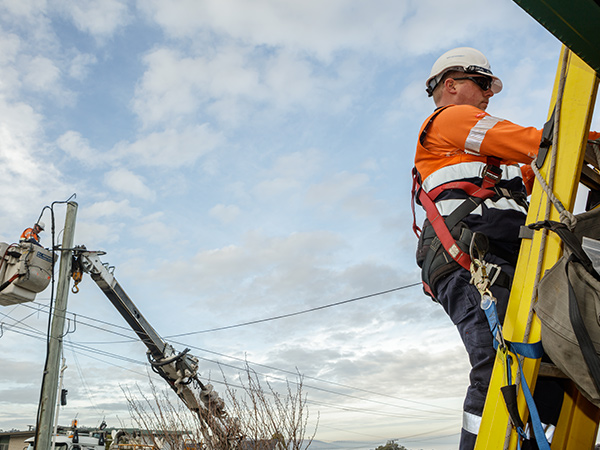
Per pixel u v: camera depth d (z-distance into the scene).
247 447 6.39
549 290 1.15
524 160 1.54
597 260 1.18
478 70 1.97
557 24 1.02
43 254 12.49
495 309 1.36
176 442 6.63
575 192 1.27
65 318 12.73
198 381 11.99
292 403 6.43
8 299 12.28
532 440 1.38
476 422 1.46
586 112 1.27
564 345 1.08
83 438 18.47
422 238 1.81
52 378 12.31
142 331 12.53
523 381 1.21
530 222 1.36
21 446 39.28
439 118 1.75
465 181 1.68
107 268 13.34
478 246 1.49
